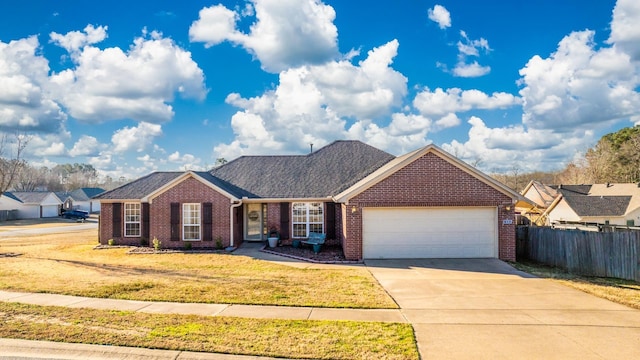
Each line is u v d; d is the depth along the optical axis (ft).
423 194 57.57
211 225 69.46
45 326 26.91
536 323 28.63
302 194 73.61
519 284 41.83
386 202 57.41
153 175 84.02
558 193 147.74
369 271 48.98
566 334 26.32
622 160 205.16
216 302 33.73
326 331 26.43
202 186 69.51
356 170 79.97
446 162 57.93
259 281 42.55
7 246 78.95
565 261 51.80
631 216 123.85
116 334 25.44
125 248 71.36
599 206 126.93
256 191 75.56
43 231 126.11
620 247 45.70
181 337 24.99
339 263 55.01
